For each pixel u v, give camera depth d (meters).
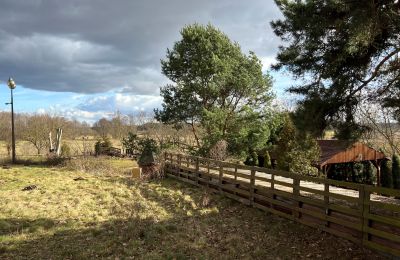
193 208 13.29
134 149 35.78
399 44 8.23
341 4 7.36
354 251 8.39
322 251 8.70
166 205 13.79
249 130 25.27
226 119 25.70
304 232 10.00
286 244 9.38
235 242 9.53
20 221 11.16
